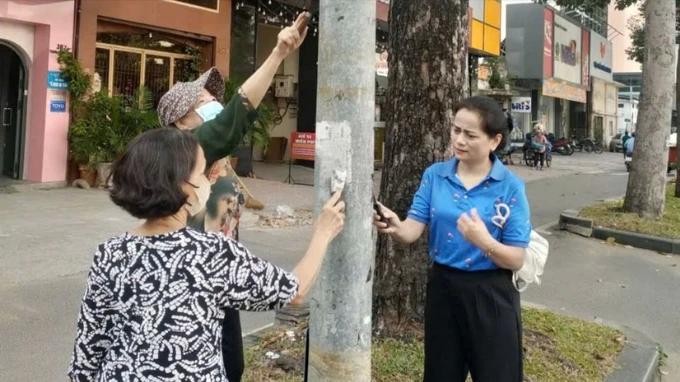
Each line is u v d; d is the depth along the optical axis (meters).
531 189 15.91
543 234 9.93
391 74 4.23
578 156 33.31
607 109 44.78
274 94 18.23
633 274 7.81
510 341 2.79
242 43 15.87
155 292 1.76
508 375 2.79
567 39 35.12
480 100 2.75
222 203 2.67
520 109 26.64
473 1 21.83
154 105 13.36
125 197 1.80
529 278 2.92
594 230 9.80
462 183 2.82
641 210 10.44
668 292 7.07
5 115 11.82
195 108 2.76
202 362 1.78
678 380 4.75
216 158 2.60
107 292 1.80
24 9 10.86
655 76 10.26
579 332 4.96
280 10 15.99
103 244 1.87
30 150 11.52
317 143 2.40
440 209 2.85
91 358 1.83
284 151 18.36
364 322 2.41
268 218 9.88
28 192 10.88
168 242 1.82
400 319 4.27
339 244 2.35
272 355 4.16
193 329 1.77
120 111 11.81
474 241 2.60
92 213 9.34
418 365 3.89
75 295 5.73
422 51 4.08
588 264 8.20
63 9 11.34
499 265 2.68
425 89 4.09
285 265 7.21
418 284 4.26
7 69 11.79
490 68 25.81
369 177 2.39
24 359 4.35
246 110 2.60
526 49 31.72
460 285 2.82
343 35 2.32
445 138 4.10
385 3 17.00
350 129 2.33
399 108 4.16
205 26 13.81
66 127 11.60
